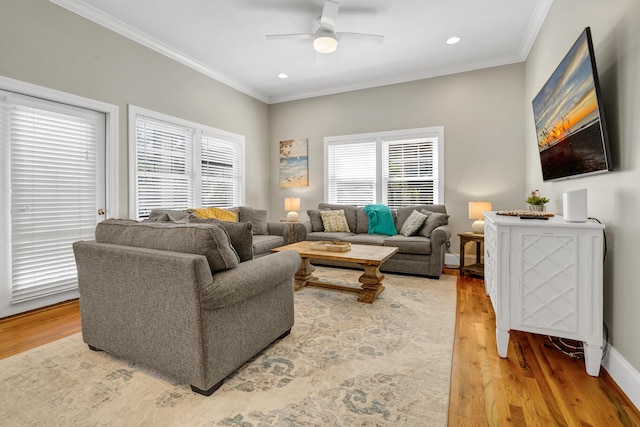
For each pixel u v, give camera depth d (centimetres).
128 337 179
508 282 192
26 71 268
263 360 191
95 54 318
